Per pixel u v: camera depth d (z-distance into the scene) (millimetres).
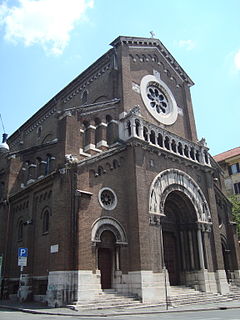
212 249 31859
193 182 32594
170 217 32375
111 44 34312
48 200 26312
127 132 28500
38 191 27875
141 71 34844
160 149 29906
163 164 30141
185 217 32406
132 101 31703
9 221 31531
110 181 25859
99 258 24016
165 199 28938
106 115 29562
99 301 20812
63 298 20391
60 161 24516
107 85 33000
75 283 20641
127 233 25438
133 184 26297
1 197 34156
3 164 35500
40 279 24812
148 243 24906
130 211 25828
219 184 40062
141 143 28031
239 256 37531
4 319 15164
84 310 18969
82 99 36406
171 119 35812
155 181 28172
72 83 38312
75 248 21422
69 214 22266
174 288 28047
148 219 25938
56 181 24047
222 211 38062
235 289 33250
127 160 27594
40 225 26719
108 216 24594
